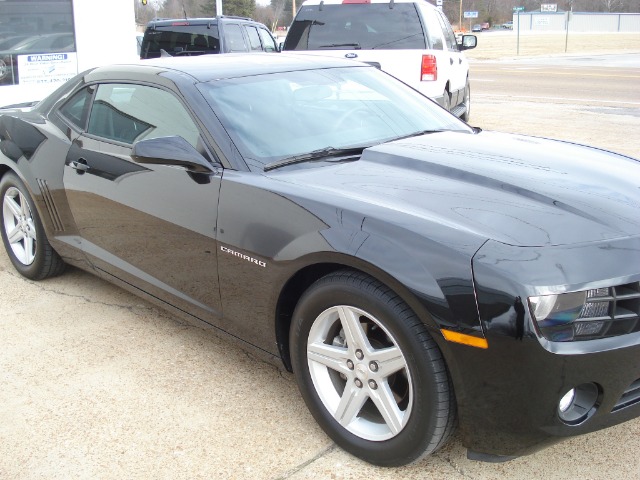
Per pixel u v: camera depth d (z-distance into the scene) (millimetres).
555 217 2607
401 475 2717
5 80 8438
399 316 2475
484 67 26688
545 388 2324
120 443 2986
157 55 12617
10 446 2980
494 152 3354
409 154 3266
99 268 4180
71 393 3391
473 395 2395
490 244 2408
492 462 2564
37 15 8578
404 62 8859
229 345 3887
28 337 3996
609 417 2473
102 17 9250
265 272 2965
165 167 3463
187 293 3508
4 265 5191
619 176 3117
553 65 26812
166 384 3465
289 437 3006
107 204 3865
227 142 3297
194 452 2914
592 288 2330
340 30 9164
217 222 3166
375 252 2521
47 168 4316
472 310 2324
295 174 3143
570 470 2729
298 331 2896
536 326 2277
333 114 3713
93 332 4051
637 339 2389
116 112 3949
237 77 3738
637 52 34500
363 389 2719
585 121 11602
